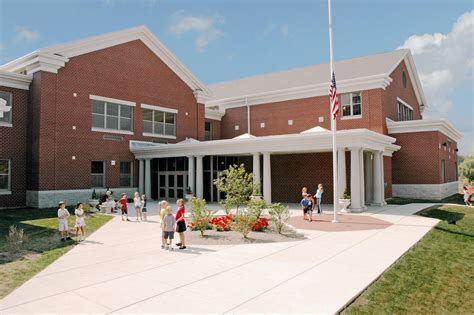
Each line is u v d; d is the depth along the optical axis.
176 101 32.78
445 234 13.70
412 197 28.62
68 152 24.73
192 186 26.39
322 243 11.98
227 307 6.34
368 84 28.44
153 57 31.00
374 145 21.98
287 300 6.70
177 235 13.72
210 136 37.06
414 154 28.66
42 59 23.41
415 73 36.31
